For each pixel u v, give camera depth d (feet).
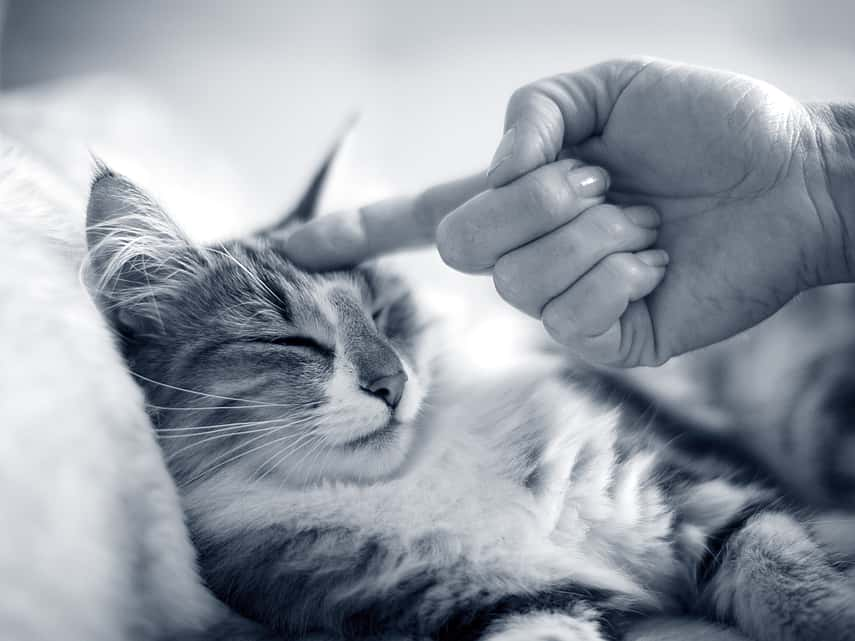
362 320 1.17
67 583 0.75
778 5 1.76
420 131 1.78
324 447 1.09
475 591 1.03
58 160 1.36
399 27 1.91
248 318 1.13
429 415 1.16
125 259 1.08
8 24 1.90
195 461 1.07
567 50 1.83
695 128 0.96
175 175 1.50
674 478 1.18
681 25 1.79
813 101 1.02
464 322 1.33
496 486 1.11
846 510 1.18
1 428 0.76
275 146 1.77
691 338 1.00
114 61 1.90
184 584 0.92
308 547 1.06
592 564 1.08
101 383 0.88
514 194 0.92
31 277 0.91
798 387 1.34
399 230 1.15
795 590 1.02
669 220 0.99
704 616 1.09
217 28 1.93
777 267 0.97
